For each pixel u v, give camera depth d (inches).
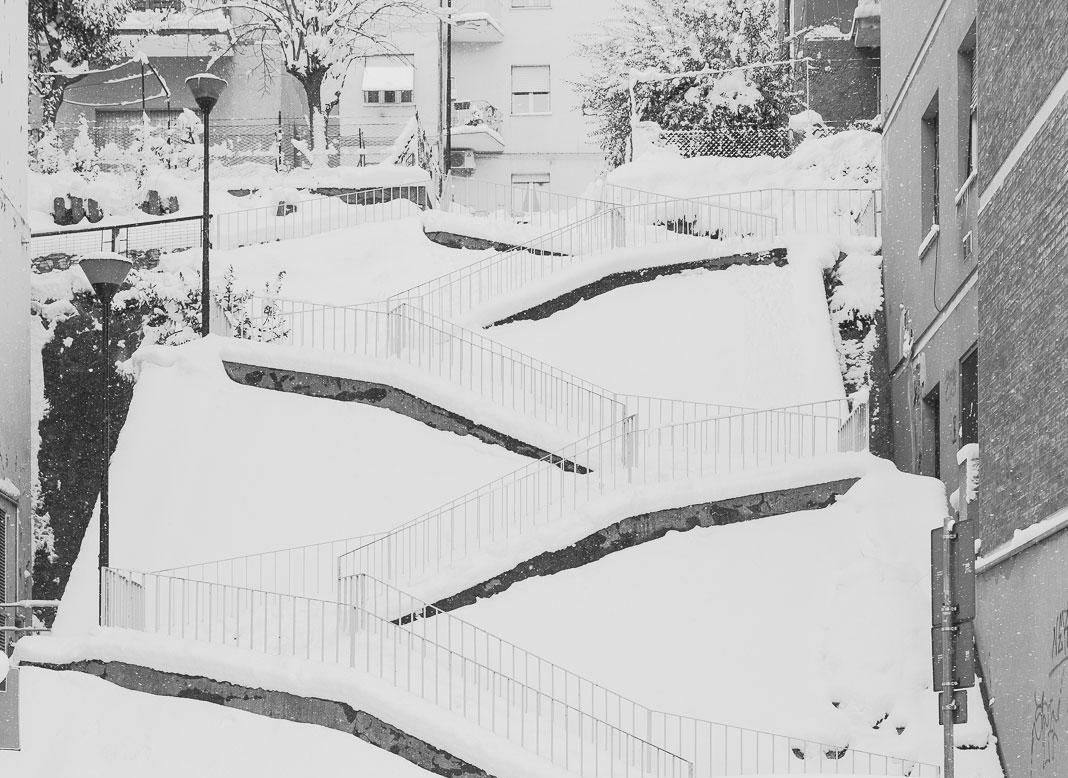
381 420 842.2
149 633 673.6
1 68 795.4
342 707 630.5
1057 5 517.7
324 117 1401.3
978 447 663.8
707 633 682.8
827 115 1203.2
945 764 390.0
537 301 950.4
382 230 1080.8
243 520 792.9
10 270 821.9
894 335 918.4
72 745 619.2
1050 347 520.1
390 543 741.9
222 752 622.8
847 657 646.5
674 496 735.7
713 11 1218.0
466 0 1683.1
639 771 603.8
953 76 741.9
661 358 911.0
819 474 736.3
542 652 688.4
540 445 812.6
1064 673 494.9
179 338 916.6
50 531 865.5
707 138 1152.8
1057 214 514.6
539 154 1685.5
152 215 1071.0
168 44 1460.4
